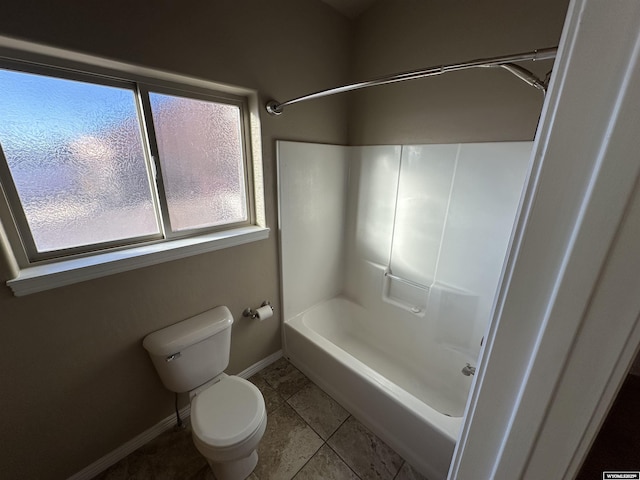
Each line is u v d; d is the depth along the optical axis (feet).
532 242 1.13
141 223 4.50
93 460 4.42
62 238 3.83
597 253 0.96
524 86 4.39
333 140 6.68
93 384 4.17
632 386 1.73
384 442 4.94
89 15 3.24
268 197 5.71
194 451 4.85
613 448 1.72
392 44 5.75
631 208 0.87
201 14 4.09
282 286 6.51
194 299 5.03
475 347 5.65
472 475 1.65
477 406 1.50
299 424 5.29
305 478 4.44
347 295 8.09
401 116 5.96
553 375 1.16
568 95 0.94
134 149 4.22
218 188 5.27
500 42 4.48
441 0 4.92
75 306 3.78
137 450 4.84
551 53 2.76
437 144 5.51
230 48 4.49
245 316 6.01
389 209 6.60
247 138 5.42
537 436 1.27
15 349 3.44
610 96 0.85
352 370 5.15
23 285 3.26
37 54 3.23
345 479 4.42
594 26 0.85
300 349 6.42
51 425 3.90
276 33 5.01
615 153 0.86
